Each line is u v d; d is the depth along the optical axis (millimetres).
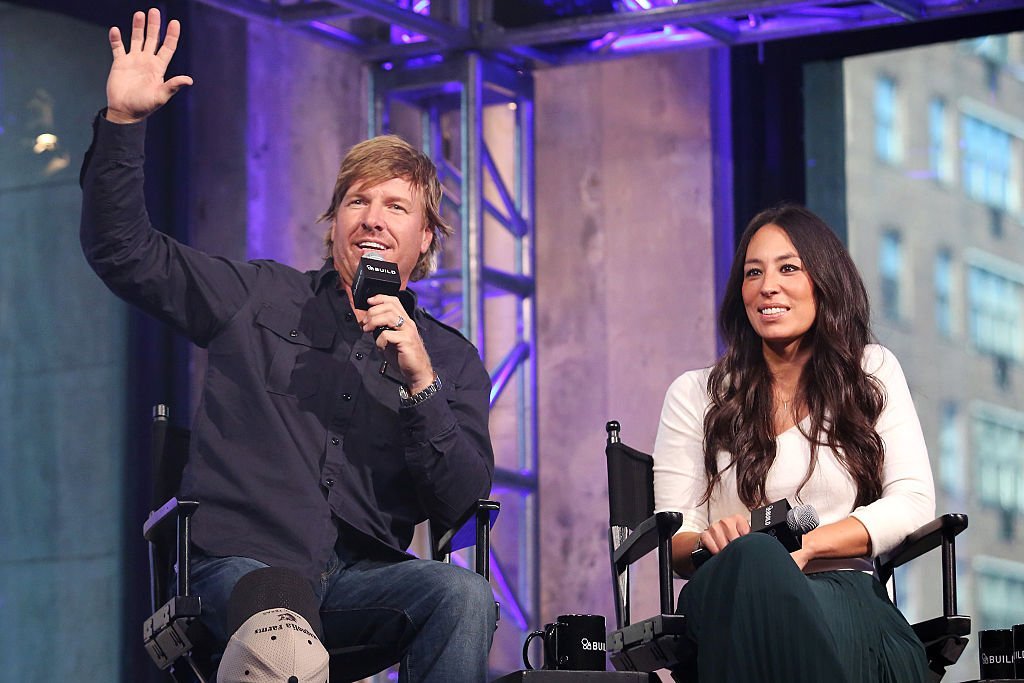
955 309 15820
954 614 8523
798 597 7602
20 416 15578
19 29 15883
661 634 8008
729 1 14891
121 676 15523
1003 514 15375
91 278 16016
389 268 8586
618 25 15477
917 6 15055
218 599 7965
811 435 9031
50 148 15922
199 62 16953
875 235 16281
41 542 15523
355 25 16578
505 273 16391
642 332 16828
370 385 8812
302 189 16969
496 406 17312
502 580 16375
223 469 8508
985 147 15766
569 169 17375
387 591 8180
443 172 17000
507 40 16016
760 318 9219
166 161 16703
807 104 16672
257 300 8898
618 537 9242
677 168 16859
